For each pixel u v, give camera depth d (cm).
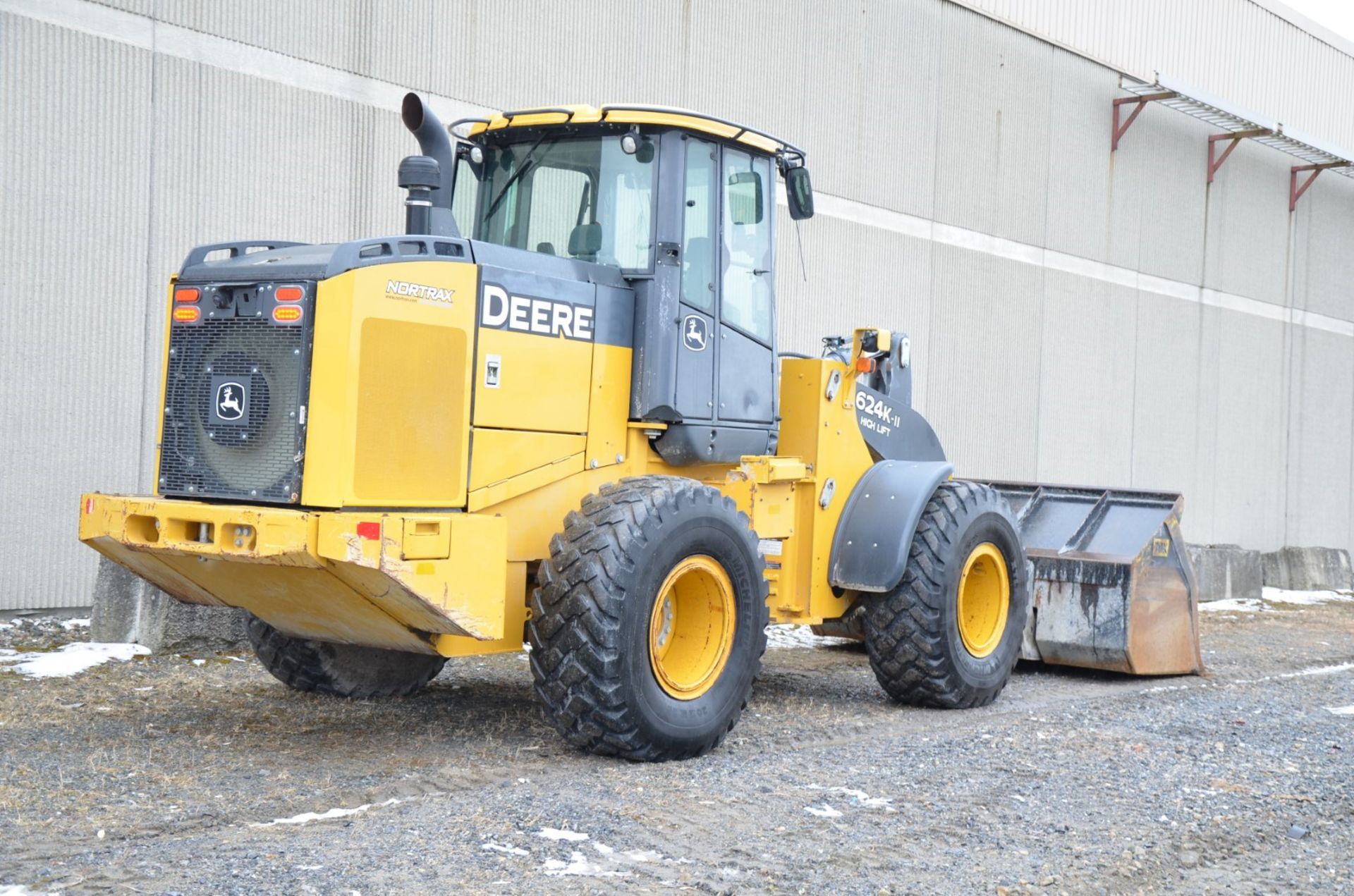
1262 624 1218
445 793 465
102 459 848
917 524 680
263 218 914
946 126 1410
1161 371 1739
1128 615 807
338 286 474
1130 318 1681
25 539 814
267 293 487
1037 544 866
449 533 481
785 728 618
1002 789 504
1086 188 1602
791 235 1245
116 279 847
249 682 672
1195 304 1800
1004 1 1505
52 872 363
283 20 918
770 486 638
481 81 1027
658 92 1143
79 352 833
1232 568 1425
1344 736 641
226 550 471
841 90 1293
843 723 639
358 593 486
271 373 484
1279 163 1955
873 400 714
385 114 977
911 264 1374
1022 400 1520
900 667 679
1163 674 841
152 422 873
